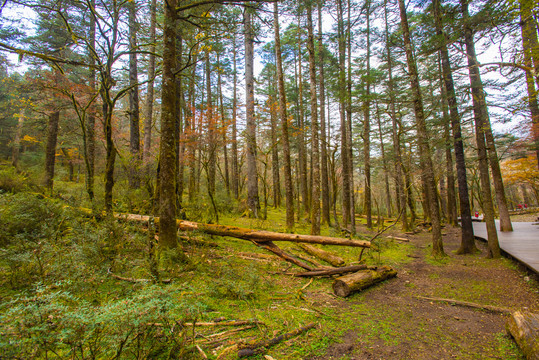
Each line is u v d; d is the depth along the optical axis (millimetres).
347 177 16188
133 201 6738
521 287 5465
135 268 3838
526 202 36344
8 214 4574
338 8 14773
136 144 10570
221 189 16125
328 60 16031
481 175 8383
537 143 8680
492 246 7996
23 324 1577
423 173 9195
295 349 2859
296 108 23016
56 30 9258
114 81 5668
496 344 3209
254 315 3482
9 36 5914
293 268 5984
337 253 7992
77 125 13430
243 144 19844
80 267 3295
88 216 5566
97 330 1849
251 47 13641
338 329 3439
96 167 13000
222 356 2564
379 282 5703
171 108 4984
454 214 18531
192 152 12430
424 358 2881
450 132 9047
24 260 3309
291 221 10602
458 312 4270
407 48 8844
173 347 2289
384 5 11203
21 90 9242
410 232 15219
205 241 6129
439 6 7574
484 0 5617
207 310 3475
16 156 18828
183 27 5586
